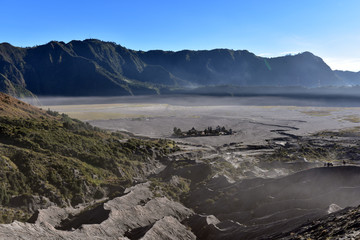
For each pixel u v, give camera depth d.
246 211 63.44
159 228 52.34
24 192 72.81
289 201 59.75
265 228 48.84
